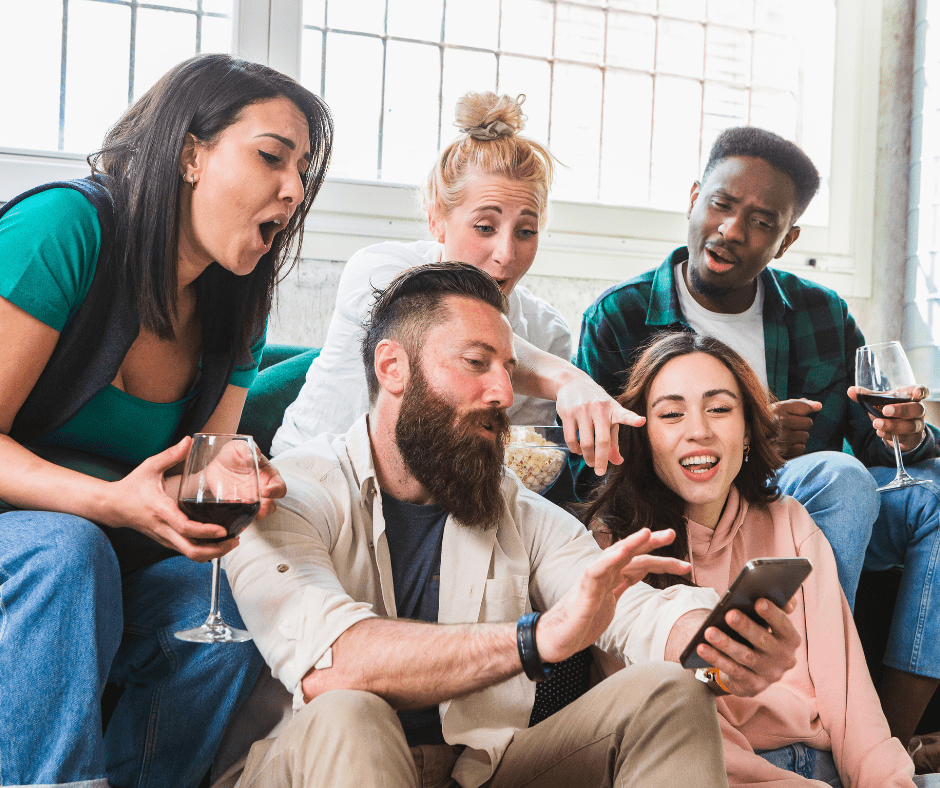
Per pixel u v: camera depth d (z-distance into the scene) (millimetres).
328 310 2551
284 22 2551
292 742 1010
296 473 1282
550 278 2801
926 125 3064
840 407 2258
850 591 1735
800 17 3176
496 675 1059
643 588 1320
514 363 1301
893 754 1430
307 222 2531
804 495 1804
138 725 1303
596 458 1497
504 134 1859
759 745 1456
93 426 1408
